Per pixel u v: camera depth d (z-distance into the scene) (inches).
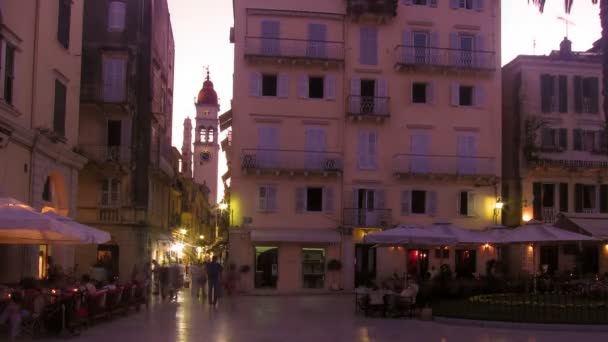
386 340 701.9
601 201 1859.0
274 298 1462.8
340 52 1791.3
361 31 1815.9
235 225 1721.2
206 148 4980.3
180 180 2568.9
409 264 1759.4
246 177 1736.0
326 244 1732.3
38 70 1024.2
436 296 1135.6
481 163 1806.1
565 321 823.1
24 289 753.0
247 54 1749.5
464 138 1819.6
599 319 841.5
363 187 1770.4
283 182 1745.8
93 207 1678.2
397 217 1774.1
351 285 1720.0
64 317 699.4
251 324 845.8
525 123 1833.2
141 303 1099.9
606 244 1788.9
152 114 1811.0
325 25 1804.9
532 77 1852.9
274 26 1788.9
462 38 1860.2
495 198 1812.3
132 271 1556.3
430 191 1793.8
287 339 698.2
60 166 1139.3
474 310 935.7
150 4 1796.3
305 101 1776.6
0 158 885.2
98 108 1681.8
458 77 1835.6
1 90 881.5
